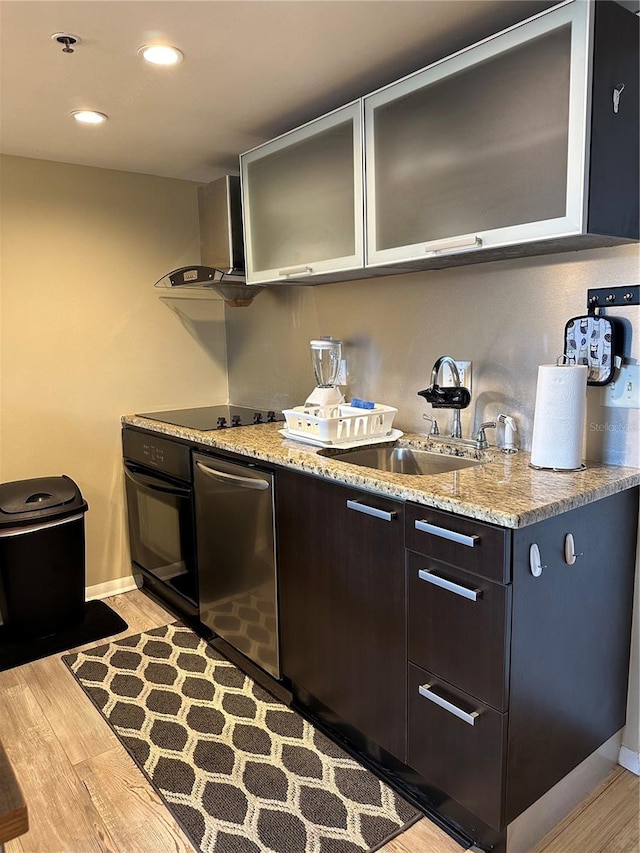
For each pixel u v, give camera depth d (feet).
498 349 6.68
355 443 7.10
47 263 9.28
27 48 5.56
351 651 6.01
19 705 7.16
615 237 4.91
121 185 9.86
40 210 9.13
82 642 8.65
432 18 5.18
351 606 5.93
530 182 4.94
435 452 6.92
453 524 4.75
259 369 10.69
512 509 4.44
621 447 5.73
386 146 6.13
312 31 5.36
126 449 10.17
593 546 5.18
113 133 7.93
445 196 5.63
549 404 5.57
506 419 6.47
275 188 7.75
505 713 4.57
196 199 10.71
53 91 6.55
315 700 6.75
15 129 7.71
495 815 4.74
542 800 5.15
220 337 11.41
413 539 5.13
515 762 4.73
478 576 4.61
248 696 7.30
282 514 6.75
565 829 5.31
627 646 5.85
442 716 5.08
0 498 8.48
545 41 4.69
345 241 6.82
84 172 9.47
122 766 6.08
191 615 9.04
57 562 8.65
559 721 5.14
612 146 4.76
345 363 8.80
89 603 10.02
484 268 6.71
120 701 7.21
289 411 7.70
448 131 5.52
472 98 5.28
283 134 7.59
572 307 5.93
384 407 7.60
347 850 5.04
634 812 5.50
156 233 10.32
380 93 6.04
